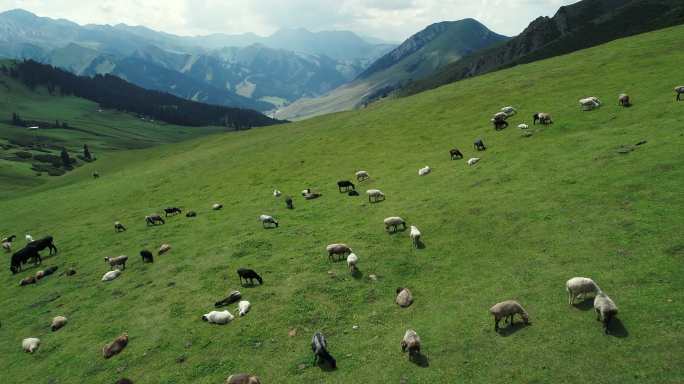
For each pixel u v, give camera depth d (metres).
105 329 25.05
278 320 22.48
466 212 30.08
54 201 68.25
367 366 17.91
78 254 40.47
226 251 33.59
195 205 51.06
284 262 29.47
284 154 65.88
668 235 20.41
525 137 41.91
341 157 56.84
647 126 34.00
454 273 23.66
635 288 17.81
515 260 22.94
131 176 76.56
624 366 14.38
